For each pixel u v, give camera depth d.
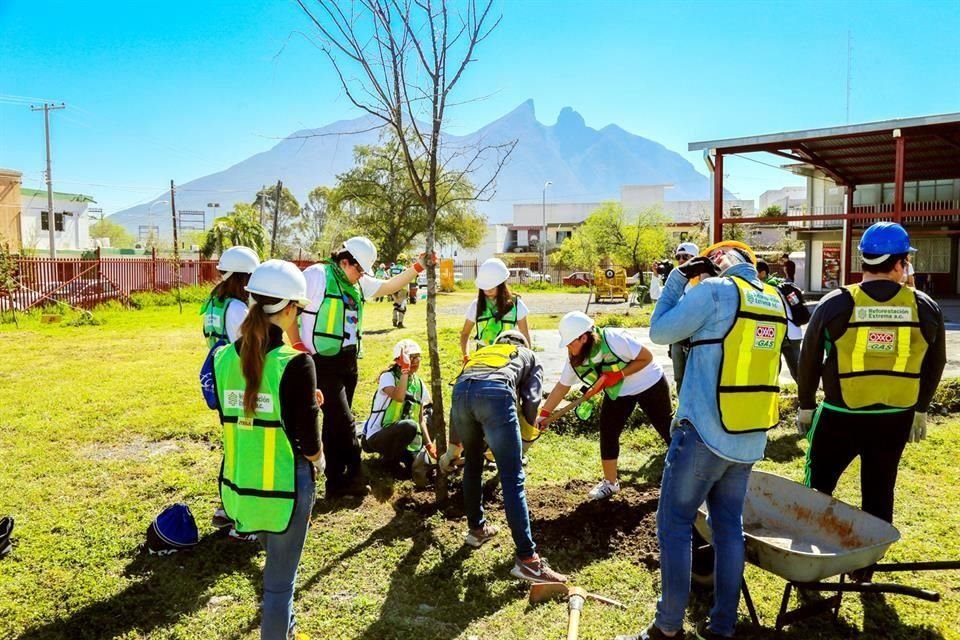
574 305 26.36
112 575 3.89
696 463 3.04
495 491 5.16
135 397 8.48
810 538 3.66
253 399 2.73
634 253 43.72
